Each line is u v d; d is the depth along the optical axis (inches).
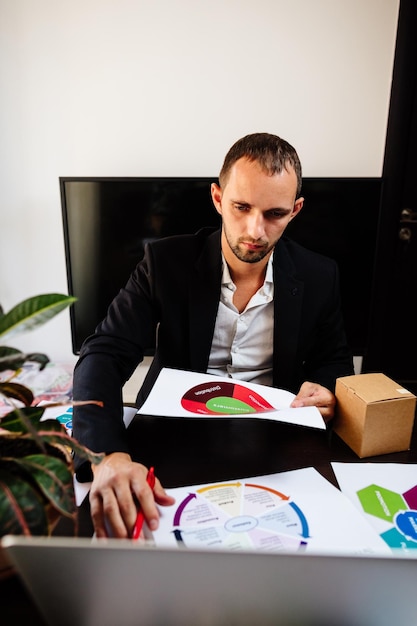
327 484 24.8
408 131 76.9
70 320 81.1
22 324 15.1
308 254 44.1
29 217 81.4
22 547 12.7
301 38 73.1
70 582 13.6
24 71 74.5
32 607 15.2
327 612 14.1
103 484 21.9
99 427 26.5
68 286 79.0
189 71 74.7
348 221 74.0
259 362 42.0
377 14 71.9
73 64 74.2
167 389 30.4
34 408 18.6
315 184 72.1
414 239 84.0
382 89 75.5
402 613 14.1
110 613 14.4
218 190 37.8
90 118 76.8
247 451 28.0
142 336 40.1
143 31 72.9
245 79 75.1
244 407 28.7
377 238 75.1
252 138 32.8
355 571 13.2
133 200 73.7
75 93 75.5
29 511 13.8
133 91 75.6
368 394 27.7
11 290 85.0
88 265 77.7
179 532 20.7
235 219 33.5
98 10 71.9
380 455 28.1
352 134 77.5
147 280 41.8
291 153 32.5
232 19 72.3
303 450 28.3
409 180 81.0
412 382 93.4
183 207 73.9
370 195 72.9
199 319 40.0
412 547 20.6
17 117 76.6
